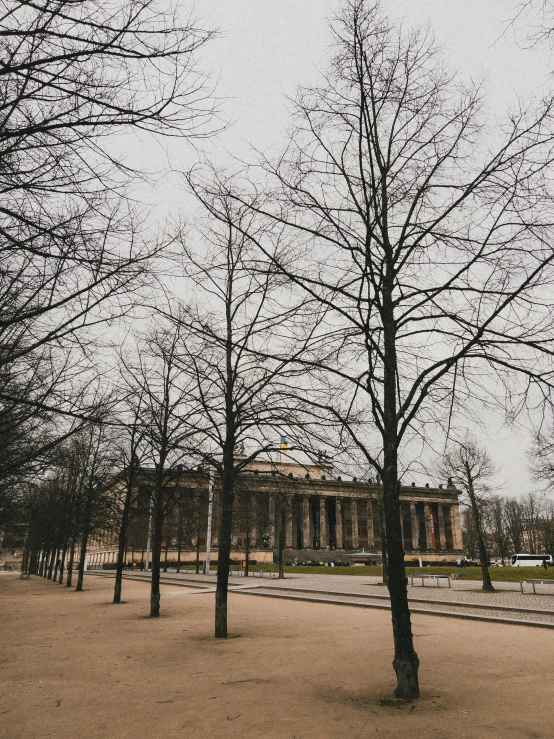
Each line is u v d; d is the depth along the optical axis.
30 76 4.91
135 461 26.72
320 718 7.29
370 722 7.07
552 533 94.81
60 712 8.01
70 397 8.52
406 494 110.56
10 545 73.69
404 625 8.50
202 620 18.86
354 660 11.26
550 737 6.32
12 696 9.03
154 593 20.53
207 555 58.19
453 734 6.51
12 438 10.66
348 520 108.62
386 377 9.41
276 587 35.25
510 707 7.64
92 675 10.54
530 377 8.38
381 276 9.66
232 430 15.64
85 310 6.46
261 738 6.55
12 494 24.88
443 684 9.08
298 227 9.67
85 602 27.83
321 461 12.47
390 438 9.12
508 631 15.59
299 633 15.42
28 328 7.84
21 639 15.62
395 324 9.52
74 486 38.75
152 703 8.34
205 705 8.11
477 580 43.88
